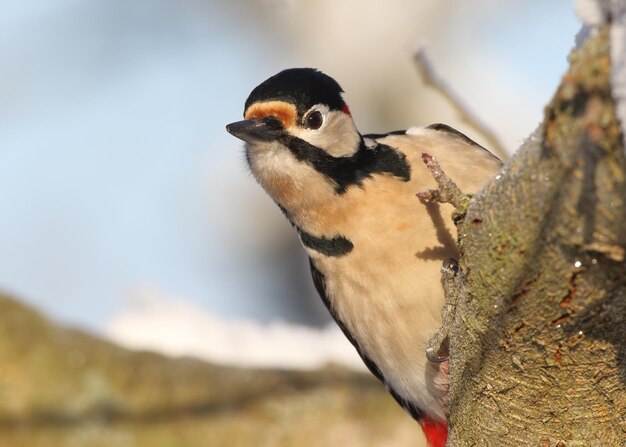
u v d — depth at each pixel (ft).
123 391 51.93
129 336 59.93
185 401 51.39
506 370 24.57
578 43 20.02
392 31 69.21
